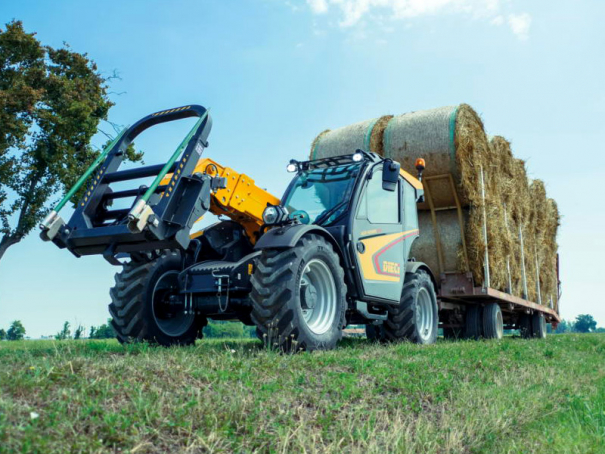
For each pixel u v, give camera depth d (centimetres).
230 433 247
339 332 534
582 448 267
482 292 902
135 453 212
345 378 370
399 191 719
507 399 358
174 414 249
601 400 373
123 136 552
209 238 591
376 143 938
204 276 540
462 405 341
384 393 357
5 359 343
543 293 1450
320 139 1000
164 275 567
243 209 576
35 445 192
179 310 577
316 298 533
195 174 490
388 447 258
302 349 480
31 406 227
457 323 1027
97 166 551
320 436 263
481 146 934
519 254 1162
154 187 461
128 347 453
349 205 601
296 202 642
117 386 271
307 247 503
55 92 1866
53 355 385
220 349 486
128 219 435
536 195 1384
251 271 532
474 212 911
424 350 564
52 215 479
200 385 307
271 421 270
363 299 599
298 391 325
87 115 1841
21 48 1803
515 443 284
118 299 541
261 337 481
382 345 650
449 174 891
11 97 1669
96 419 226
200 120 505
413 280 720
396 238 688
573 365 558
